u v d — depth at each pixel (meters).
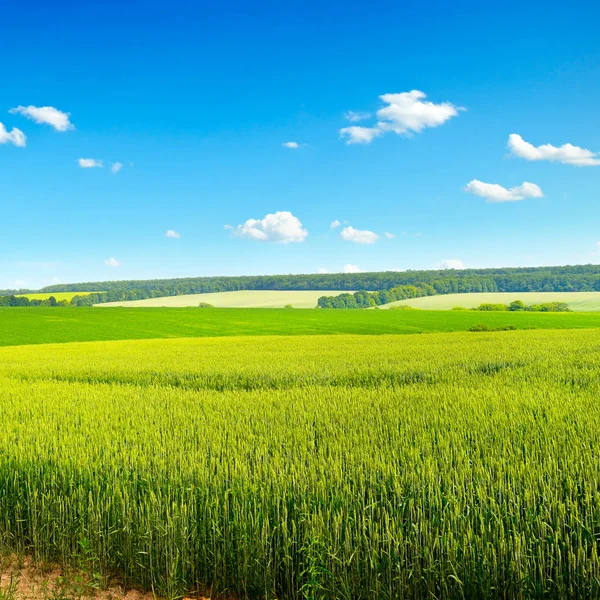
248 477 6.08
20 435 8.74
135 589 5.48
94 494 6.25
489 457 6.80
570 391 13.09
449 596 4.62
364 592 4.79
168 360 25.48
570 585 4.45
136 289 155.12
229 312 90.06
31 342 55.25
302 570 5.00
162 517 5.57
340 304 122.38
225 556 5.24
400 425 9.10
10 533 6.25
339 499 5.42
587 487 5.47
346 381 17.02
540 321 73.50
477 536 4.78
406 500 5.37
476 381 15.53
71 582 5.32
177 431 8.87
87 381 18.92
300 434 8.24
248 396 13.13
